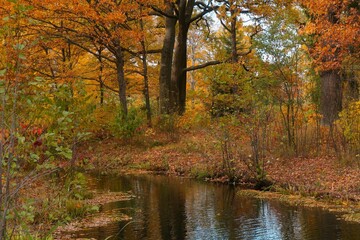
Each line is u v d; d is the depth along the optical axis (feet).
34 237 16.85
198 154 49.80
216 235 23.08
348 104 45.24
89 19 55.21
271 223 25.41
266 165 41.19
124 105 63.93
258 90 45.11
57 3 51.49
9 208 15.78
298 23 53.57
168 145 57.26
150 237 22.75
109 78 86.33
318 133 46.03
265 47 46.52
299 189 34.14
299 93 51.98
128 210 28.91
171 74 81.35
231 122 42.50
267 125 43.68
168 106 74.02
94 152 53.98
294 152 43.75
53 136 16.81
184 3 76.69
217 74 49.32
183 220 26.20
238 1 62.39
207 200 32.14
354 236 22.57
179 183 40.09
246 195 33.86
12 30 15.35
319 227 24.44
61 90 19.42
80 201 29.09
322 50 44.57
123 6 56.95
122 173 46.98
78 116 24.89
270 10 61.41
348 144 41.24
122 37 59.11
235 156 42.55
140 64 88.38
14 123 13.89
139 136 61.05
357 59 47.52
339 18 46.14
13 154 15.21
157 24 86.48
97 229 24.12
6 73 14.51
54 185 25.57
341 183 34.04
